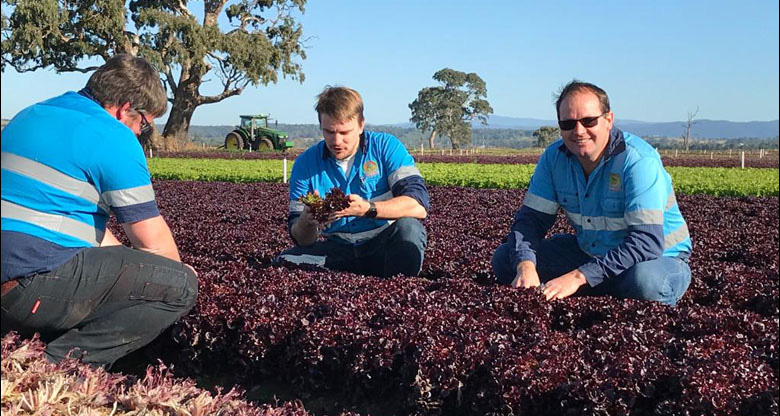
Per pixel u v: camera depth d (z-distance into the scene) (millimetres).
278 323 5023
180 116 66500
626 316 5484
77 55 58469
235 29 65750
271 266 6977
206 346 5141
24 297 4184
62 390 3330
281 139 62469
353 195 6348
